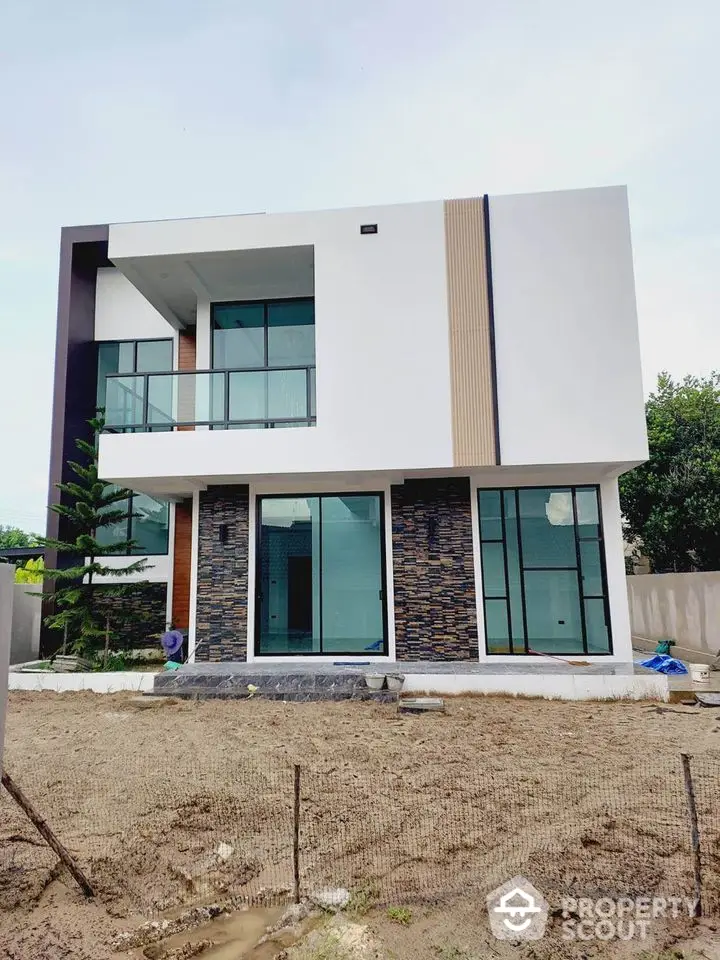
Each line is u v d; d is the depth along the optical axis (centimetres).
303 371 1095
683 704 870
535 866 399
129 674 991
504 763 614
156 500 1430
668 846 424
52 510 1337
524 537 1073
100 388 1515
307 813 496
